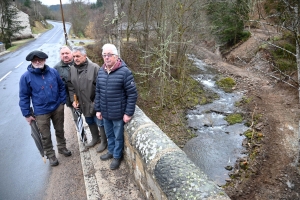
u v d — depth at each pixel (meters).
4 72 11.98
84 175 3.21
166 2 9.87
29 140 4.96
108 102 2.86
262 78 13.02
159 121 9.53
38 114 3.33
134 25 12.28
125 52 13.09
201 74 15.06
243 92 12.09
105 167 3.34
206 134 8.63
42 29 51.41
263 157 6.80
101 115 3.16
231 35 18.78
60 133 3.78
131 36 13.84
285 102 10.02
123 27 13.77
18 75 11.23
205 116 9.96
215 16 17.05
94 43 18.38
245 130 8.65
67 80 3.80
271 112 9.34
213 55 19.53
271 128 8.19
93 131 3.83
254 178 6.09
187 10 10.16
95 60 14.34
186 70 12.79
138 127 2.70
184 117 9.89
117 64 2.77
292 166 6.21
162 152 2.17
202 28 11.99
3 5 29.19
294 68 12.15
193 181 1.72
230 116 9.77
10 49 22.22
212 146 7.85
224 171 6.59
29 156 4.27
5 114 6.55
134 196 2.76
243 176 6.24
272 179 5.93
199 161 7.09
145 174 2.46
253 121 9.08
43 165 3.88
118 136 3.06
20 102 3.19
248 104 10.54
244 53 16.73
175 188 1.75
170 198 1.73
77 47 3.23
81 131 3.78
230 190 5.77
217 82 13.60
